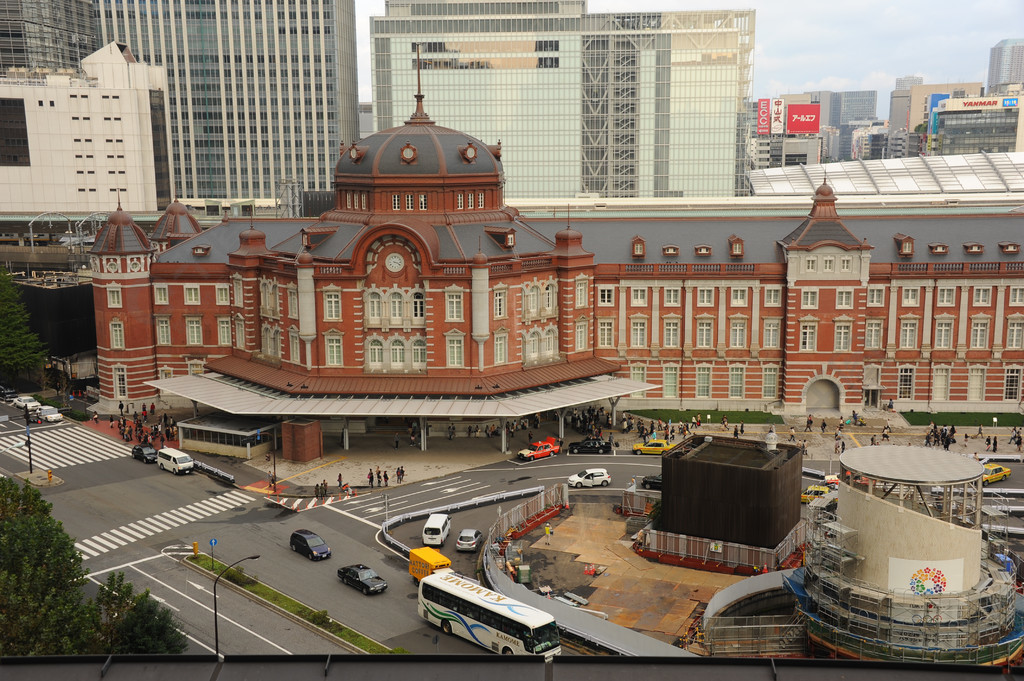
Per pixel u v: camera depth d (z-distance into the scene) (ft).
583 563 279.28
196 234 484.33
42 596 208.74
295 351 405.18
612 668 143.54
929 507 236.43
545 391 395.34
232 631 242.58
